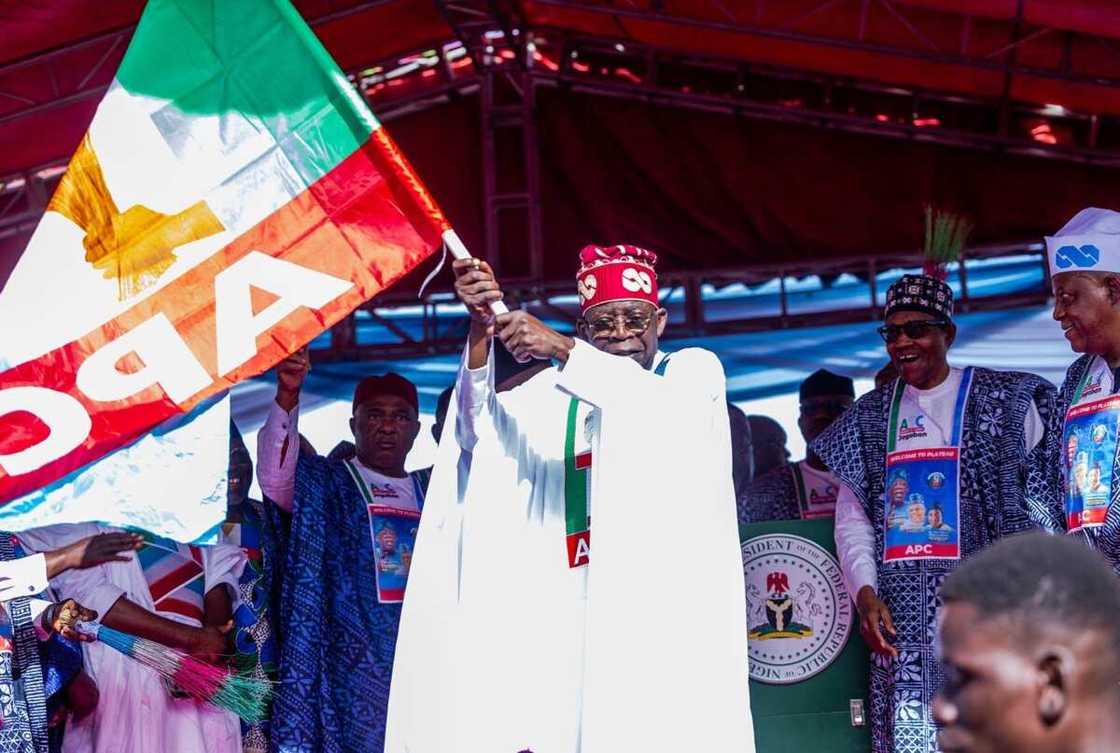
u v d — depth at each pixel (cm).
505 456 443
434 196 1087
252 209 429
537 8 1011
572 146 1059
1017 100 982
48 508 419
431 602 441
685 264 1052
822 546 554
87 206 429
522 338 409
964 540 517
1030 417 519
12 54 874
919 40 924
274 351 424
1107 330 476
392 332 1070
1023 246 1001
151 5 434
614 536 412
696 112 1041
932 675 508
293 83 432
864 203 1020
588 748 404
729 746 415
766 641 551
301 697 540
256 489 1013
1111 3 822
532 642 429
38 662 473
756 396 1043
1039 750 155
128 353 425
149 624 518
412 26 1005
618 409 416
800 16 924
